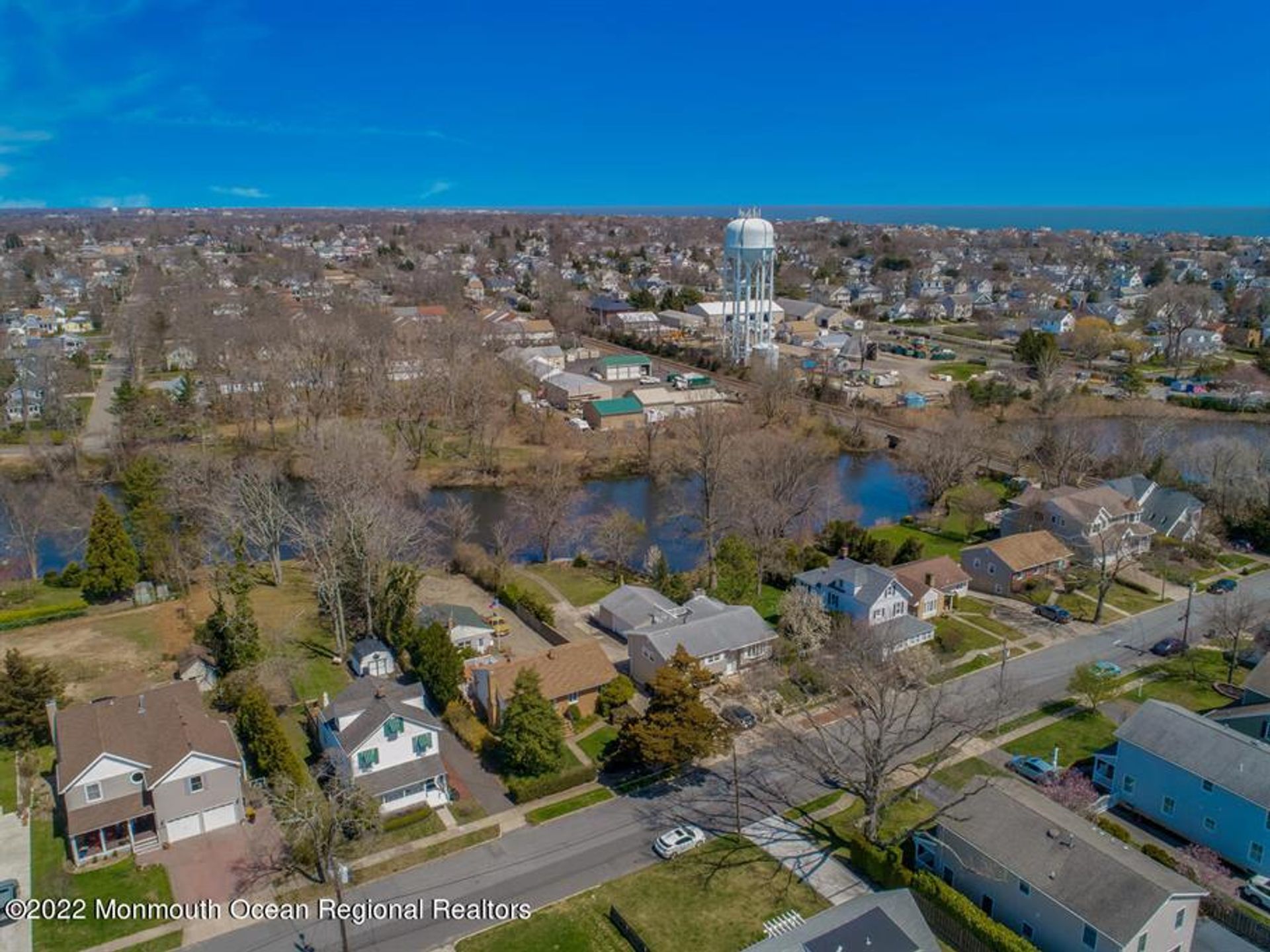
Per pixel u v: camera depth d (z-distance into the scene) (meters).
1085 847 36.88
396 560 70.50
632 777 48.75
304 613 67.62
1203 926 37.62
